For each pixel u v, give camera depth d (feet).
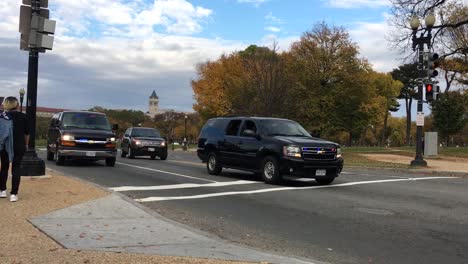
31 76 42.34
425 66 72.79
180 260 18.65
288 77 132.16
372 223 28.89
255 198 37.88
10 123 30.91
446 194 41.68
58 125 64.59
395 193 41.88
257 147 48.11
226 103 201.05
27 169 42.55
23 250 19.35
